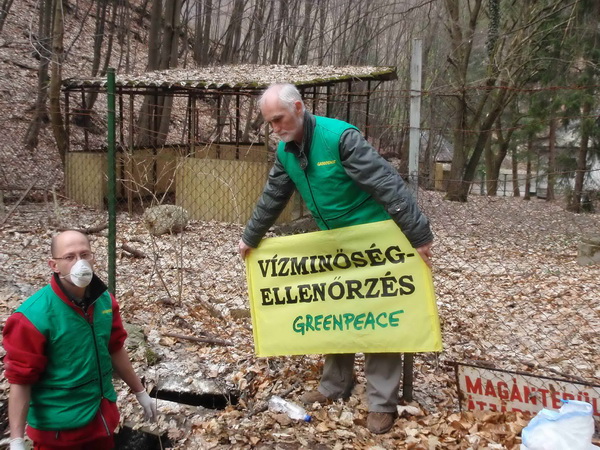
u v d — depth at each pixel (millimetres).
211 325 5066
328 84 12391
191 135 13945
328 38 27500
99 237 8594
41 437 2494
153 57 15055
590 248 9070
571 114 19297
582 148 18734
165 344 4531
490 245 10680
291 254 3529
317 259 3471
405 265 3271
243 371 4129
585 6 17281
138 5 26516
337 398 3703
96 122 16766
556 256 9867
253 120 21672
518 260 9398
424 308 3246
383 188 3014
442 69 22875
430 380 4230
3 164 12719
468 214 14000
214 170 11266
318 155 3123
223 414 3607
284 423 3469
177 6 16375
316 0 22844
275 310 3592
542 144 24641
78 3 23078
